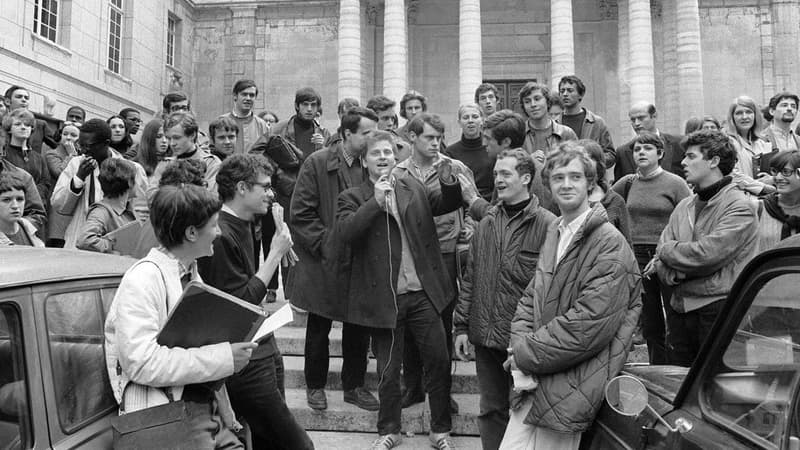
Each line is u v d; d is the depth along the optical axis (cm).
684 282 486
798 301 202
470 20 2091
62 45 1803
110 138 694
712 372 253
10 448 246
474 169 677
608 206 589
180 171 467
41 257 310
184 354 285
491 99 793
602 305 352
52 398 267
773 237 594
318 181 585
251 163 404
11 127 798
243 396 391
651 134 679
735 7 2320
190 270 329
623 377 288
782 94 824
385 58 2105
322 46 2542
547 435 372
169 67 2428
